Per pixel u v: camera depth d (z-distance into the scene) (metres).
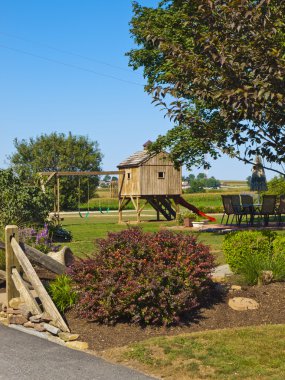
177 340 7.14
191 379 5.84
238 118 9.01
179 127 20.25
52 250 13.12
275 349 6.68
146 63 24.44
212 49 8.34
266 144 9.51
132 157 37.31
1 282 10.92
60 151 65.75
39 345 7.25
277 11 8.89
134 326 7.90
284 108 8.38
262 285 9.57
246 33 8.65
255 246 10.61
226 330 7.55
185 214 27.77
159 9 21.17
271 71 8.10
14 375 6.02
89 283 8.20
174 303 7.76
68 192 63.06
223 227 24.27
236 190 103.19
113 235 8.79
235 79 8.39
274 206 23.95
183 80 9.25
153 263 8.20
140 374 6.04
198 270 8.34
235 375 5.88
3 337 7.67
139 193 35.06
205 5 8.54
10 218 17.61
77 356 6.74
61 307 8.53
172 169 36.25
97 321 8.10
